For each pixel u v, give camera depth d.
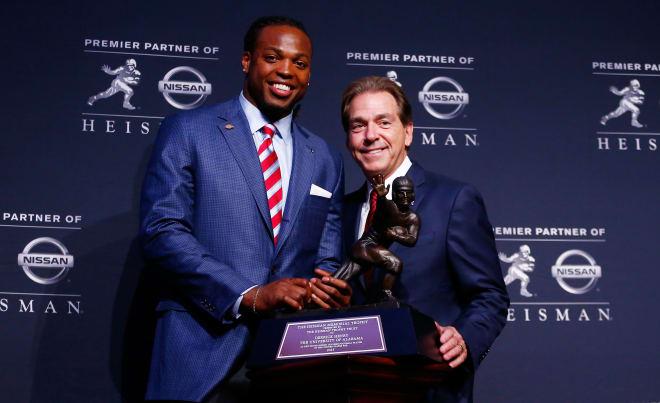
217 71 3.58
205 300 2.31
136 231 3.37
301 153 2.72
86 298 3.27
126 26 3.56
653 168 3.66
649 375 3.41
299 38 2.67
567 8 3.83
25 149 3.36
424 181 2.80
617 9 3.85
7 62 3.44
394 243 2.70
